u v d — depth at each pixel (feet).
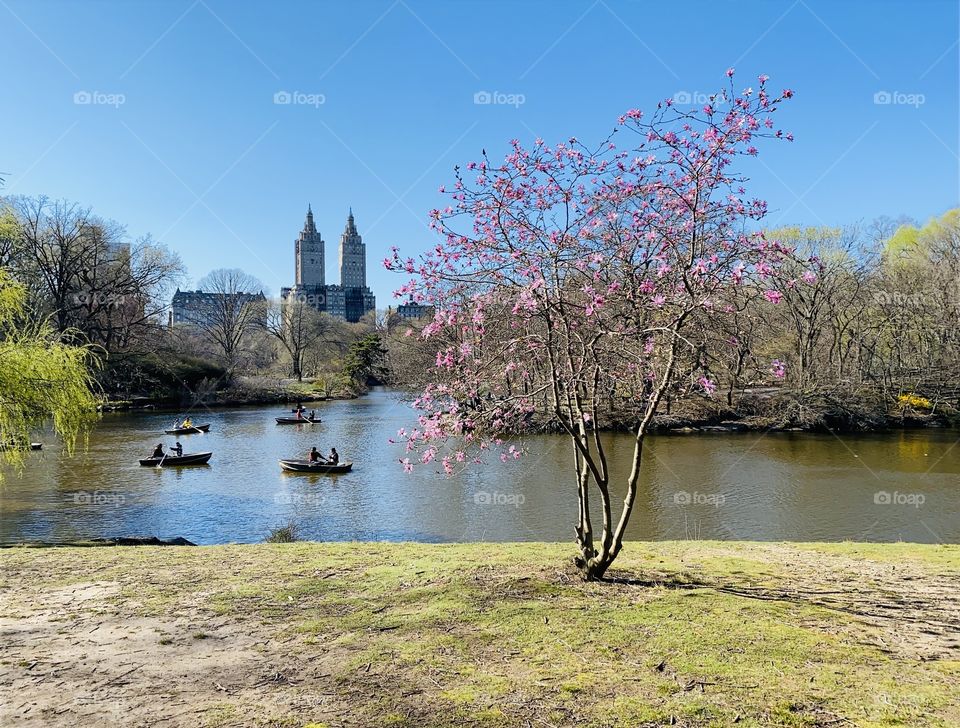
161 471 82.64
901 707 14.24
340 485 73.56
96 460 90.27
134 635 19.88
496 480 73.51
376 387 268.21
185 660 17.85
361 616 20.99
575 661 16.89
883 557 29.14
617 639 18.22
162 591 24.48
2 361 48.75
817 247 136.05
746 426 110.32
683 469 79.61
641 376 23.30
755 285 21.63
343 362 253.44
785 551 30.71
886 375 128.88
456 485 71.72
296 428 129.49
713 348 24.02
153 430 123.95
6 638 19.77
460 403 24.00
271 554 30.66
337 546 32.83
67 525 56.24
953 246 136.77
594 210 23.39
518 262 22.84
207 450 100.99
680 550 31.19
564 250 22.79
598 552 26.61
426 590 23.48
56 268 154.30
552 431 99.81
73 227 156.15
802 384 114.11
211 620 21.11
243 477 78.74
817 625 19.31
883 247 152.76
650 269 22.57
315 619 20.89
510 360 24.40
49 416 53.31
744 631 18.70
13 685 16.44
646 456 88.17
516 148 23.73
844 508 60.90
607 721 13.87
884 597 22.38
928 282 131.64
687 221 22.31
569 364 23.50
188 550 32.04
